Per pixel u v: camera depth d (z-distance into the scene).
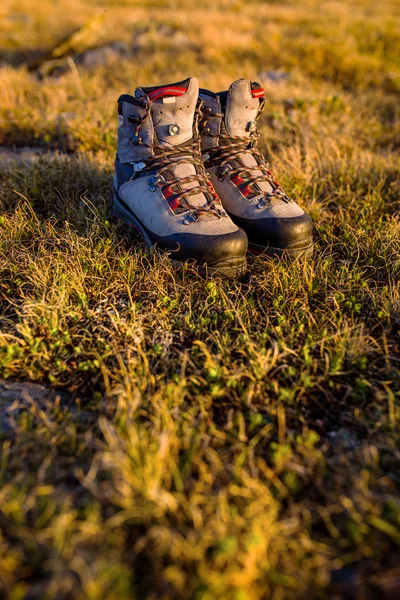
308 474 1.40
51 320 1.93
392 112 5.50
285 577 1.14
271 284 2.24
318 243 2.69
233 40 7.53
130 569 1.15
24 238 2.53
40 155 3.40
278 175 3.33
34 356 1.81
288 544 1.22
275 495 1.34
